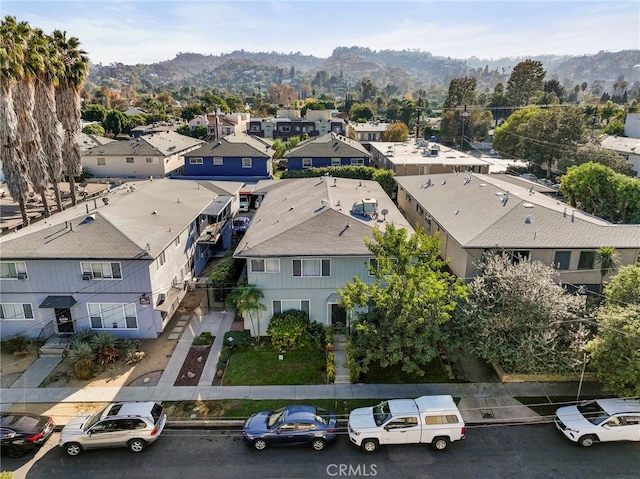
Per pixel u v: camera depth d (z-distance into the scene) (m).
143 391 20.02
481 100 127.19
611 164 51.53
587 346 18.45
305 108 134.12
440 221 28.53
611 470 15.80
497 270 20.78
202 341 23.53
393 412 16.94
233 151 54.62
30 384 20.48
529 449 16.89
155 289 23.61
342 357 22.41
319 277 23.41
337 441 17.44
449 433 16.67
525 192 31.30
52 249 22.52
